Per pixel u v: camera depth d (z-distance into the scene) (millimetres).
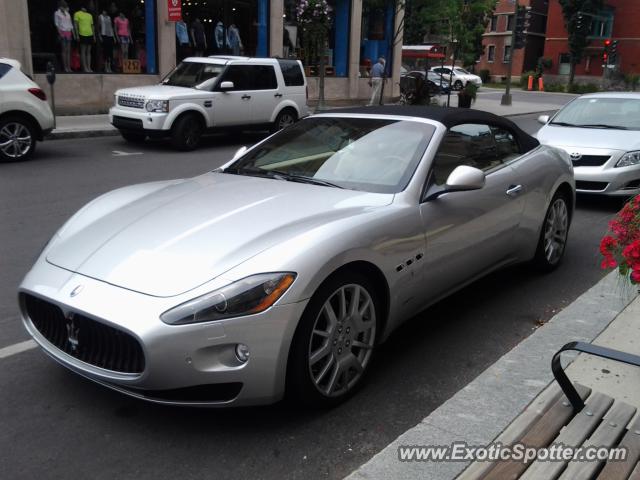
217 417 3338
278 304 2965
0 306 4785
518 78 55969
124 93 13016
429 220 3871
